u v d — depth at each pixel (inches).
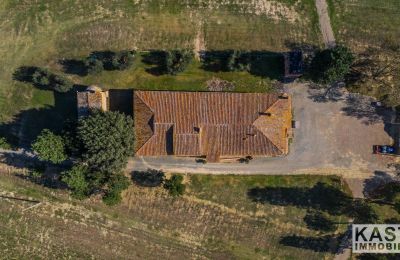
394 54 2356.1
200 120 2233.0
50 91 2374.5
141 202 2411.4
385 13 2361.0
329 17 2358.5
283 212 2402.8
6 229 2434.8
